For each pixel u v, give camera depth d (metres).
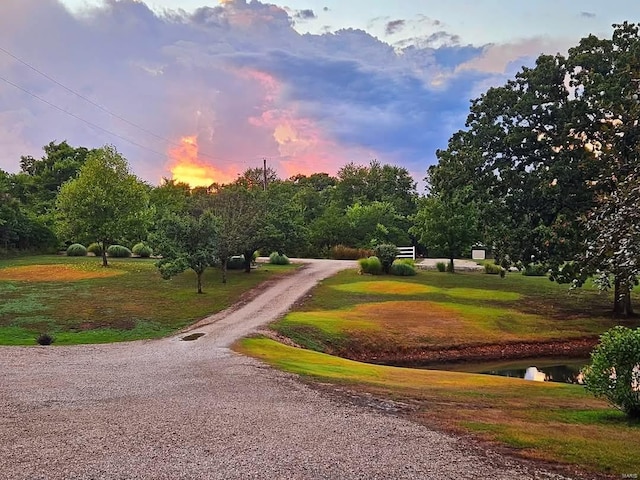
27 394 9.04
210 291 27.20
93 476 5.31
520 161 26.44
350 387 10.02
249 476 5.39
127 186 35.72
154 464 5.67
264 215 37.16
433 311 23.64
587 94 23.77
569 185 23.34
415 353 18.59
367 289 29.12
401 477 5.47
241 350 14.38
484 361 18.17
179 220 26.22
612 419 8.36
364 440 6.66
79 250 44.72
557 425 7.78
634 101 11.38
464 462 5.95
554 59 25.33
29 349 14.27
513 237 24.72
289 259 46.62
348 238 55.44
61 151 71.12
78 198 34.88
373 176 80.56
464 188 28.14
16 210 43.34
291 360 13.41
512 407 9.23
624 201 7.34
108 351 14.18
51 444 6.29
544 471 5.75
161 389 9.54
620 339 8.31
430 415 8.10
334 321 20.56
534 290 30.73
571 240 22.05
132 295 25.16
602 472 5.78
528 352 19.23
